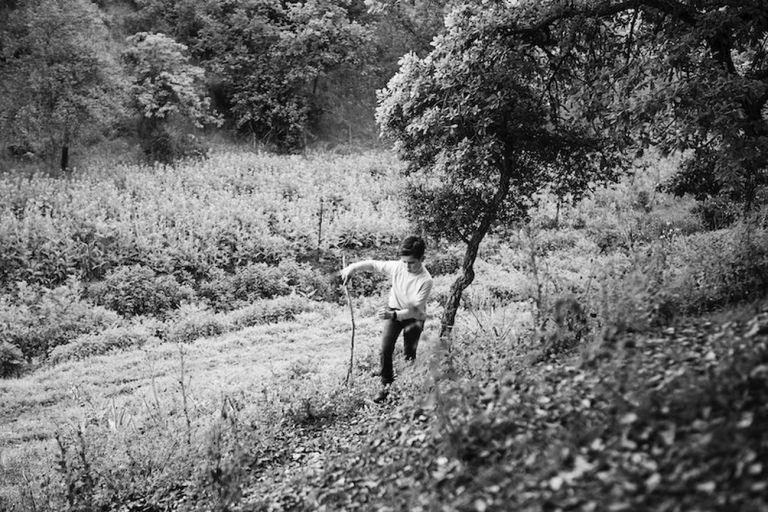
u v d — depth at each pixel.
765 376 3.74
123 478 7.43
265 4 31.97
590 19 11.35
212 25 30.98
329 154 31.03
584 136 12.13
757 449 3.22
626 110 10.32
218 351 14.95
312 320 17.42
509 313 14.05
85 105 23.55
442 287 19.34
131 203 22.19
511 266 22.02
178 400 11.04
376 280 21.20
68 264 18.89
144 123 27.28
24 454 9.43
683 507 3.02
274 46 31.28
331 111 33.50
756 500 2.90
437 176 13.85
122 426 9.26
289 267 20.80
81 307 17.03
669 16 11.34
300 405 8.66
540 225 24.73
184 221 21.72
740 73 12.35
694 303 6.53
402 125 12.35
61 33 23.50
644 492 3.23
